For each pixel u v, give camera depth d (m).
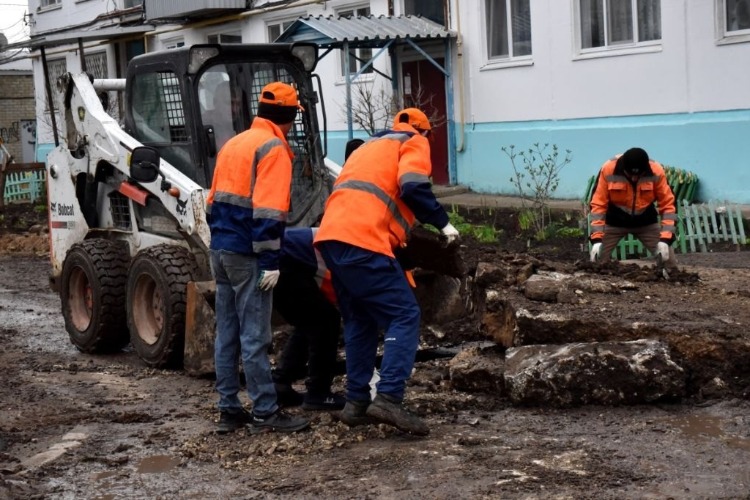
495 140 19.12
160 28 27.38
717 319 6.79
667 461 5.35
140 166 8.43
